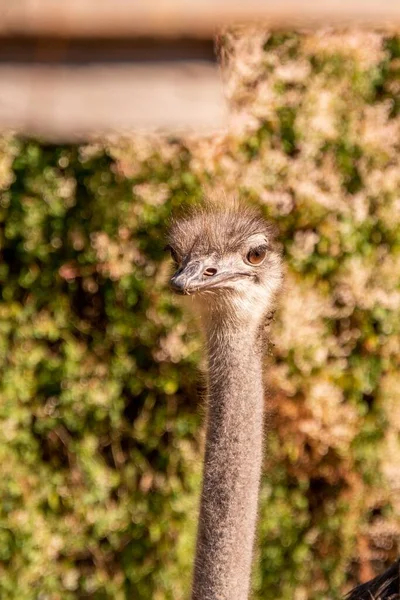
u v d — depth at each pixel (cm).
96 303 1997
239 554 1017
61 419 1997
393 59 2122
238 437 1045
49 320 1975
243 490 1030
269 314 1122
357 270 2042
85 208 1961
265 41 1920
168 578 2041
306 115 2002
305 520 2134
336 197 2025
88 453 1995
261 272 1102
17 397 1973
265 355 1114
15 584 2016
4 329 1969
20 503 2002
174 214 1355
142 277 1936
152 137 1836
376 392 2119
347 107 2064
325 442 2073
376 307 2083
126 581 2069
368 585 1240
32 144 1938
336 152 2039
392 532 2194
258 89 1958
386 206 2067
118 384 1988
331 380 2036
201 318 1100
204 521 1027
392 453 2139
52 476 2016
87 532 2041
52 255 1980
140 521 2039
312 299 1998
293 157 2009
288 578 2152
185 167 1880
